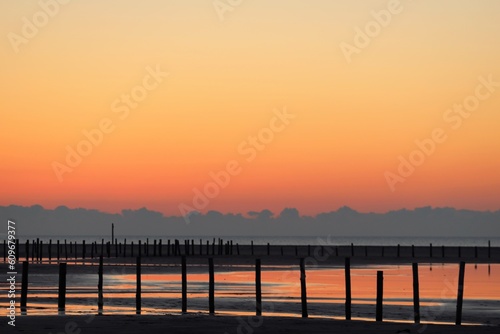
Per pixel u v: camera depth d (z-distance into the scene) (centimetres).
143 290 4772
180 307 3812
